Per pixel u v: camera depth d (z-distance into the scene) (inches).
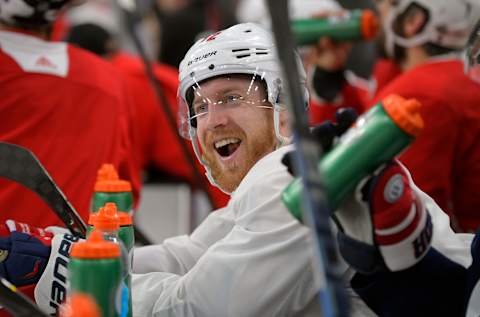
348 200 171.2
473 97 306.5
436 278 182.2
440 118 301.9
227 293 191.2
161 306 201.9
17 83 275.3
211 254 194.9
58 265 205.3
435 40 318.7
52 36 294.2
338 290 140.3
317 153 147.3
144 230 440.5
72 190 278.7
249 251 190.4
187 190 449.1
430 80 306.7
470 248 191.3
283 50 150.2
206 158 215.3
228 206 237.0
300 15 378.9
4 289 166.1
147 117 426.0
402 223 168.1
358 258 175.6
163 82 424.8
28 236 205.8
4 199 260.7
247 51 207.9
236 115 208.2
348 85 393.4
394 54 334.6
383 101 164.2
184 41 490.3
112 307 163.3
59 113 279.6
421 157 301.4
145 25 561.3
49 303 205.0
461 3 314.0
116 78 300.4
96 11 550.0
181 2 554.3
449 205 305.9
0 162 213.2
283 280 188.5
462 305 183.2
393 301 183.2
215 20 554.6
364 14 367.2
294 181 166.2
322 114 389.1
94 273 161.5
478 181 307.6
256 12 461.4
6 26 279.9
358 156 162.7
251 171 200.1
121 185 216.5
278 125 209.8
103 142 286.5
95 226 187.0
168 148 428.1
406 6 322.3
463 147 306.7
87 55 294.0
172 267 234.1
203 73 208.5
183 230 442.0
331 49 382.3
